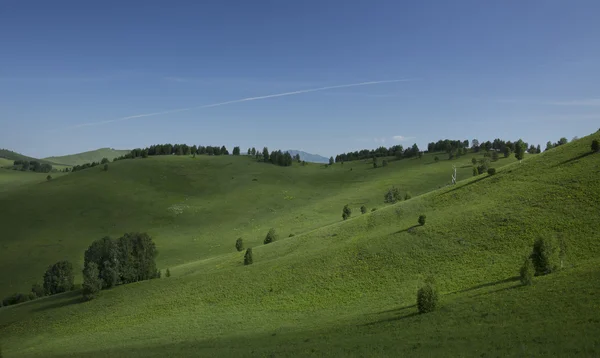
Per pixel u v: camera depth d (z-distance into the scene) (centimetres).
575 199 6131
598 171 6706
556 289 3597
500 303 3659
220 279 7819
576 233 5247
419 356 2827
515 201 6931
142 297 7781
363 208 13312
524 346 2622
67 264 10656
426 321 3703
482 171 12644
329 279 6525
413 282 5581
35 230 17325
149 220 19200
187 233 17562
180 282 8238
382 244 7175
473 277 5066
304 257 7838
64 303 8375
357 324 4234
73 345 5666
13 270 13538
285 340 4012
